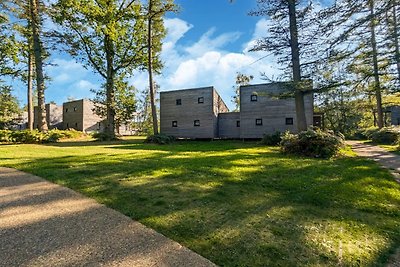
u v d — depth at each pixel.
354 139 26.30
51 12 17.56
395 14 8.81
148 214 3.98
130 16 21.30
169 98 24.61
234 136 24.31
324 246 3.14
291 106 20.75
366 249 3.13
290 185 5.85
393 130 19.12
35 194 4.84
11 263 2.60
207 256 2.85
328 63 11.73
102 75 22.86
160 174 6.58
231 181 6.11
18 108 33.28
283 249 3.04
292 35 14.16
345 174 7.00
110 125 21.94
